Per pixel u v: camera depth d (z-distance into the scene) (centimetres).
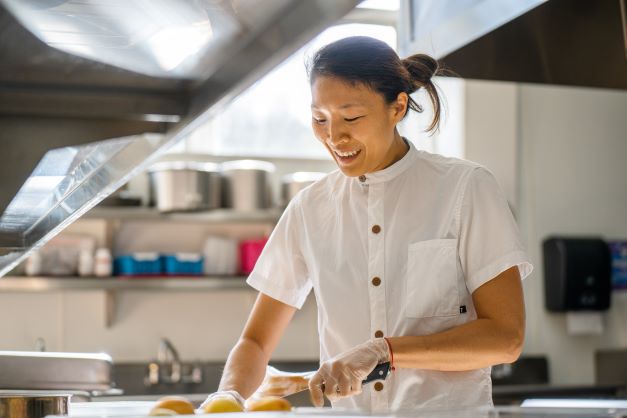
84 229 488
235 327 505
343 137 177
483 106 537
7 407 167
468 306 190
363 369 168
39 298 481
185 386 475
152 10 121
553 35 243
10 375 167
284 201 488
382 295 191
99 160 169
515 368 529
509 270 185
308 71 188
